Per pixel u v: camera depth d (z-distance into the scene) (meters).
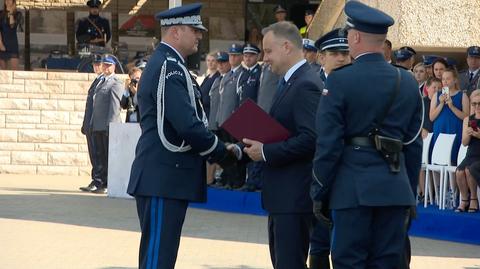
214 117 17.81
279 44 8.58
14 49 27.55
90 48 26.42
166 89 8.52
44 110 23.95
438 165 15.02
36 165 23.86
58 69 26.61
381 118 7.76
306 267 8.70
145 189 8.59
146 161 8.65
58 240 13.25
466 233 13.77
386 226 7.80
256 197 16.52
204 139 8.54
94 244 12.97
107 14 31.08
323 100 7.78
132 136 18.36
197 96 8.80
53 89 24.00
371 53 7.87
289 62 8.58
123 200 18.22
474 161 14.14
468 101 15.16
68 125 23.98
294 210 8.51
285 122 8.53
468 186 14.29
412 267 11.80
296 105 8.43
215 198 17.30
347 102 7.72
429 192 15.34
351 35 7.93
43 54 30.69
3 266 11.30
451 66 15.27
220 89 17.56
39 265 11.41
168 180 8.59
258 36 31.00
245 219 15.97
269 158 8.45
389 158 7.76
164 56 8.67
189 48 8.77
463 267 11.84
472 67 16.06
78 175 23.89
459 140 15.02
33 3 30.83
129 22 31.12
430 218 14.22
